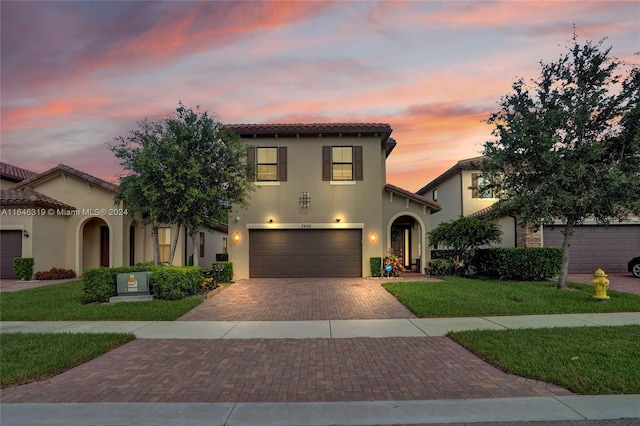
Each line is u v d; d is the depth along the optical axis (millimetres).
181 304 11188
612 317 9422
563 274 13086
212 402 4949
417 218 19078
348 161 18562
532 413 4551
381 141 19172
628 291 13070
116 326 9133
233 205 18172
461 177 23688
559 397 4977
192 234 15312
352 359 6629
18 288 15188
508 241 19156
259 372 6039
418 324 9070
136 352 7121
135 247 20719
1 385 5527
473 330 8227
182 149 13711
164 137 14125
